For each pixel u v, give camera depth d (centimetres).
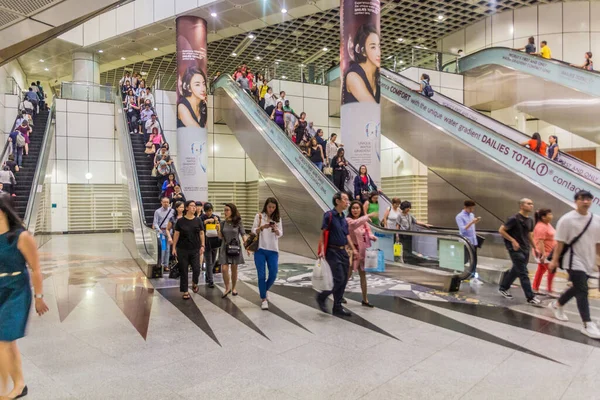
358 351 396
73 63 2000
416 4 1605
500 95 1534
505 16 1678
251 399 300
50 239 1509
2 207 289
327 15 1725
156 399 301
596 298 591
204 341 429
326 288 515
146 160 1393
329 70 1744
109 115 1808
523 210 573
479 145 1054
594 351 393
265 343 421
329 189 956
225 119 1688
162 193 1105
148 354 392
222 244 630
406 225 830
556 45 1595
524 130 1622
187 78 1530
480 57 1608
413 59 1614
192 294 642
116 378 338
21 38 595
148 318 513
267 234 559
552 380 330
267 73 1719
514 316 511
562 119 1338
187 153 1510
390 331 457
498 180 983
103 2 500
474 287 679
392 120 1373
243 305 575
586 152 1617
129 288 685
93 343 423
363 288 567
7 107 1683
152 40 1861
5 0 484
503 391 311
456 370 350
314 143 1111
